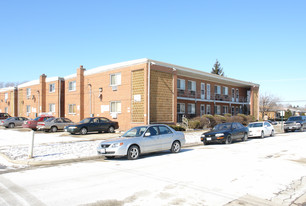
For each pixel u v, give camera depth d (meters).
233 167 8.77
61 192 6.10
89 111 29.84
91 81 29.72
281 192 6.00
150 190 6.15
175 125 25.47
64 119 25.52
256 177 7.37
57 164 10.05
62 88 34.72
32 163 9.95
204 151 12.98
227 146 15.07
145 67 23.61
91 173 8.20
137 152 10.90
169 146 12.20
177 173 7.93
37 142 16.75
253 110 41.66
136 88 24.58
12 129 28.78
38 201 5.46
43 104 37.03
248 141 18.28
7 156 11.40
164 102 25.17
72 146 14.72
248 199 5.50
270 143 16.62
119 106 26.22
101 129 22.98
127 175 7.78
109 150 10.48
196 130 26.83
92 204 5.23
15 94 44.50
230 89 39.94
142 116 23.81
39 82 37.47
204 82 34.88
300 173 7.89
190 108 32.62
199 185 6.55
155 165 9.34
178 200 5.43
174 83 26.20
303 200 5.48
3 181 7.29
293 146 14.82
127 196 5.72
